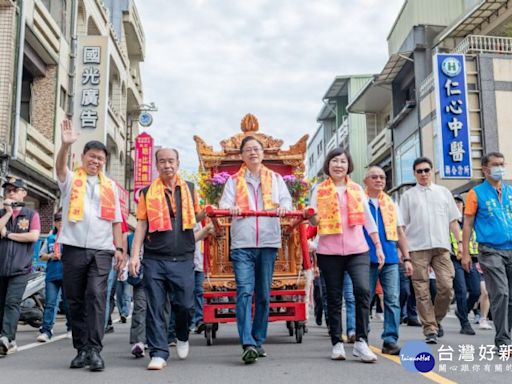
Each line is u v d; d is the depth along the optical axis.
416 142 20.94
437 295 6.59
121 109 25.09
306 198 7.55
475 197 5.66
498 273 5.40
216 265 6.98
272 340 7.18
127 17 27.12
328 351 5.97
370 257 5.51
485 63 17.28
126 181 28.38
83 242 5.05
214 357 5.66
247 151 5.53
